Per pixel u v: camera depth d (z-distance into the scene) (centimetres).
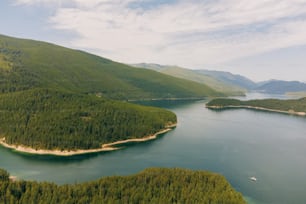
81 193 11894
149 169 14900
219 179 13862
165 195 12106
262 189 15250
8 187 11975
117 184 12838
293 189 15350
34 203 11212
